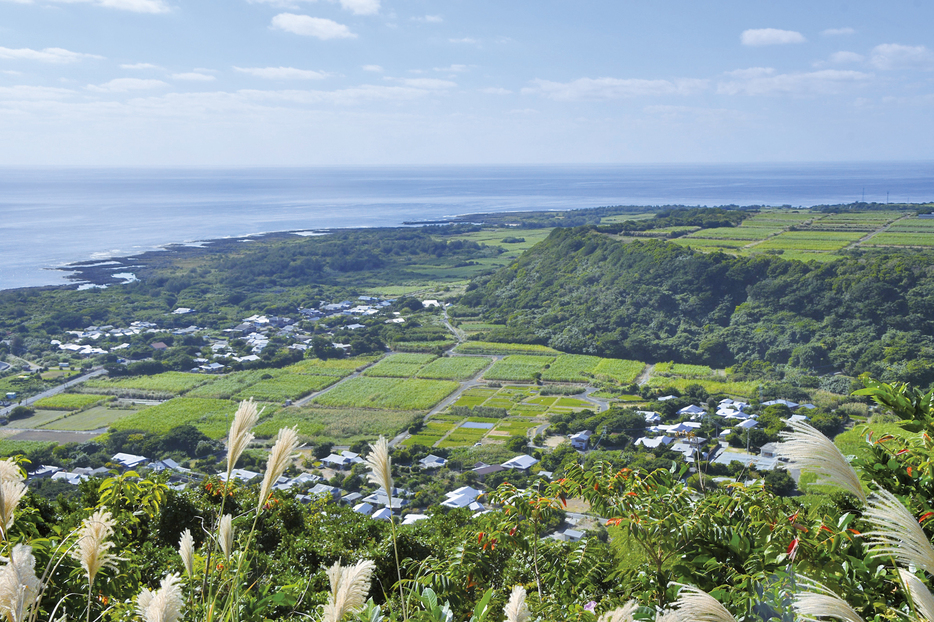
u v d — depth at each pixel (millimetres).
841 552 3049
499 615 4969
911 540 1548
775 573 3297
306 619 4574
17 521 4320
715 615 1734
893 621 2576
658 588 3938
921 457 3512
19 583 1882
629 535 4332
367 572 2340
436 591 4773
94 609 3975
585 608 4359
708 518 3980
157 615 2043
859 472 3592
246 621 4191
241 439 2691
